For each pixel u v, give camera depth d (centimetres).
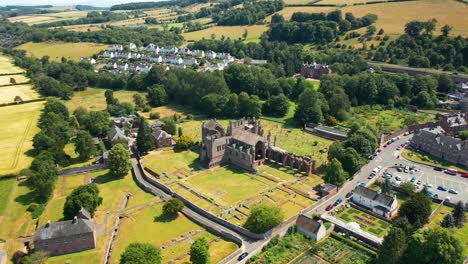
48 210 15162
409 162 19638
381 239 12794
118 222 14388
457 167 19100
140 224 14225
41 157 18112
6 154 19850
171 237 13400
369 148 18788
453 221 13725
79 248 12700
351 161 17375
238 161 19150
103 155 19562
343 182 16625
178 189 16825
